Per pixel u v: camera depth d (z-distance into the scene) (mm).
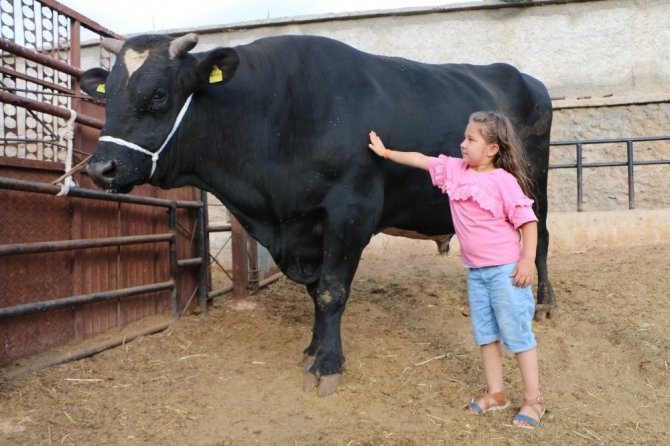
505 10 9312
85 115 4504
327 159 3561
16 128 4234
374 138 3629
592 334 4598
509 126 3164
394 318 5023
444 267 7129
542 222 5176
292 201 3678
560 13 9188
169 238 5043
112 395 3459
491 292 3160
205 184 3764
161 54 3336
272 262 7031
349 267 3701
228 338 4668
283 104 3650
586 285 5859
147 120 3262
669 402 3479
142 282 4988
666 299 5336
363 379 3725
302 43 3879
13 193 3775
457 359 4051
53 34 4461
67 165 3916
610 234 7535
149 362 4047
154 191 5180
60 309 4098
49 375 3635
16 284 3785
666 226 7426
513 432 3047
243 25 9719
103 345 4164
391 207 4121
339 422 3166
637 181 8695
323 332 3756
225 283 7039
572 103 8828
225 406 3365
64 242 3869
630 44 9031
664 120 8609
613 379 3814
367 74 3963
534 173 5156
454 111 4359
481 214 3135
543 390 3613
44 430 2990
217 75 3355
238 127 3627
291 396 3514
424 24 9484
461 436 2994
